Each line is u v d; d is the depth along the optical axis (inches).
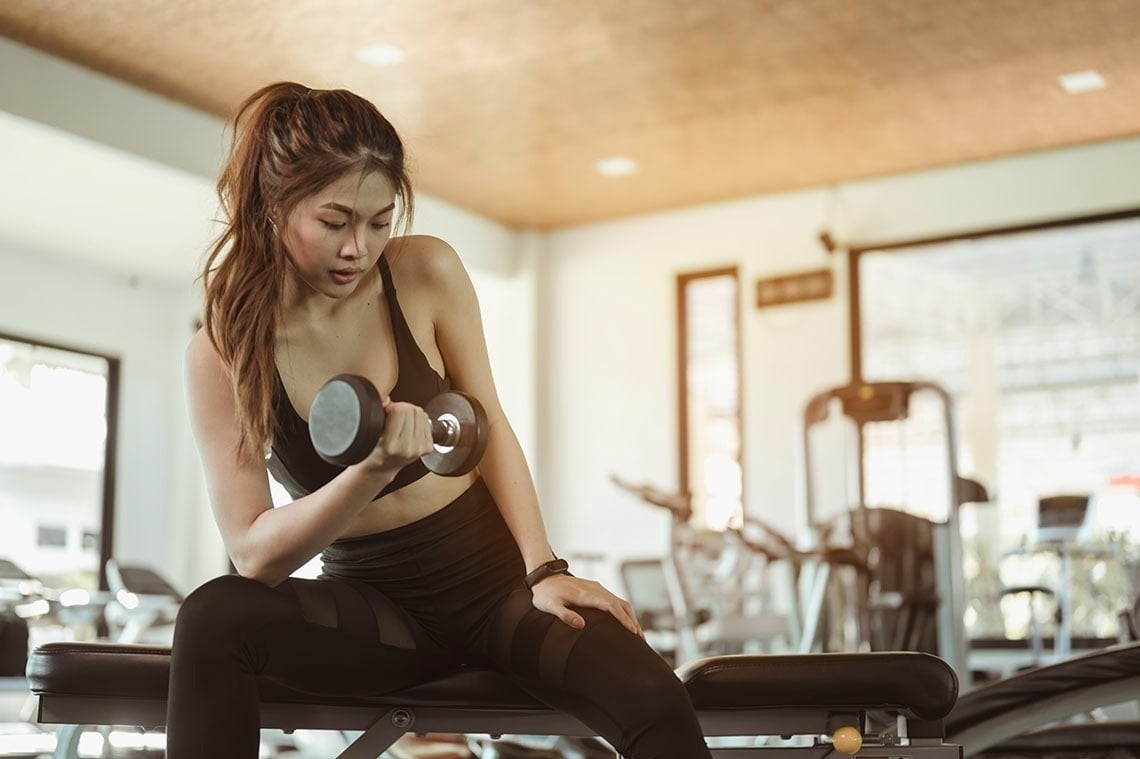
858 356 329.4
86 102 259.4
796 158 316.5
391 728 69.4
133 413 376.2
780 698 69.2
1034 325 313.9
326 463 65.0
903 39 251.1
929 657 69.6
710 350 349.7
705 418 347.3
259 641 59.8
